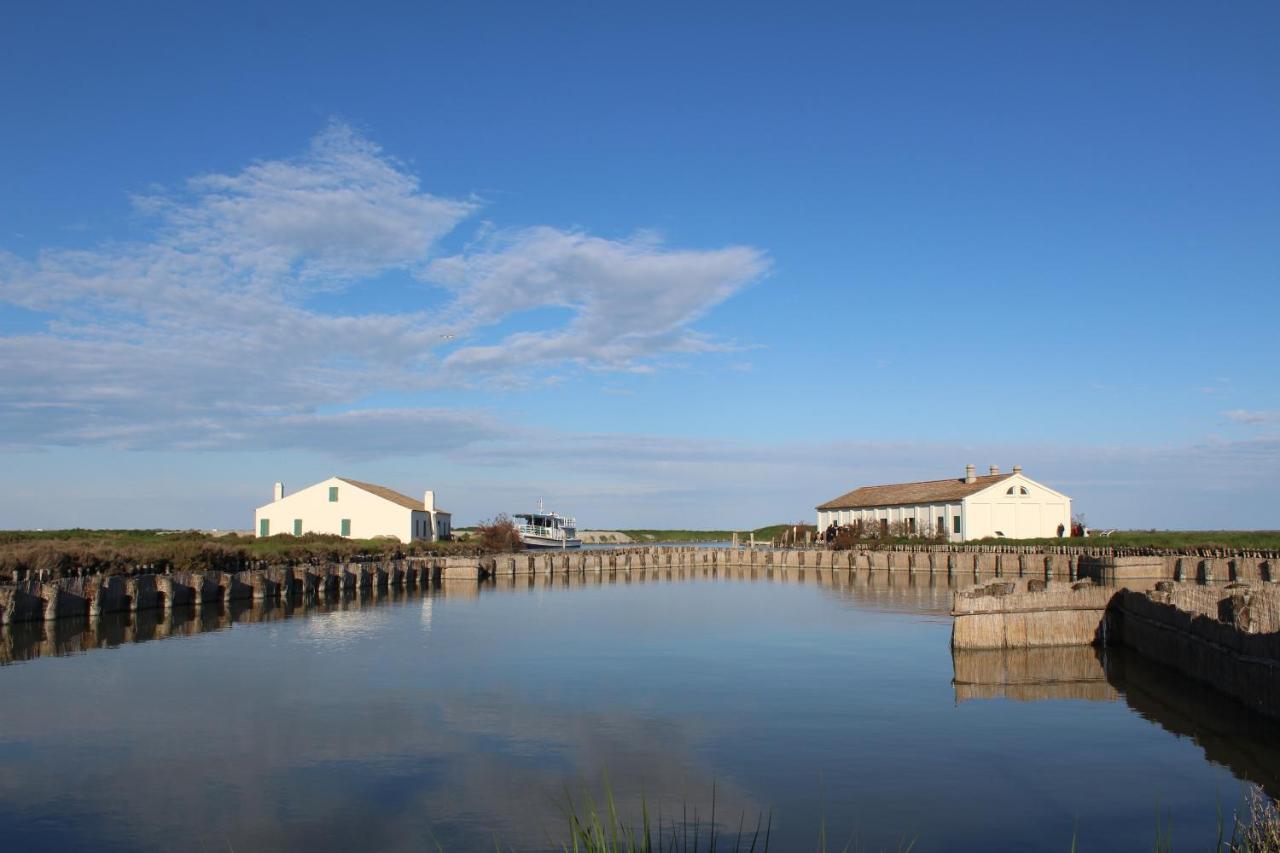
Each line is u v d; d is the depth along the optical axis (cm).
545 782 1702
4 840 1418
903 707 2284
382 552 7431
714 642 3475
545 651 3247
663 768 1783
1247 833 1362
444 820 1505
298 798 1609
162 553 5019
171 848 1391
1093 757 1834
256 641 3466
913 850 1373
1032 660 2900
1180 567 5394
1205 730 2030
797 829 1459
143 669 2812
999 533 8538
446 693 2470
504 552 9594
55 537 6656
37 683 2573
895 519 9881
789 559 9350
